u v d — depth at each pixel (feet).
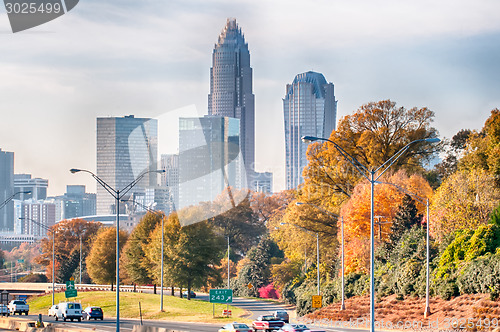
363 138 378.94
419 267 258.37
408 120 390.83
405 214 311.47
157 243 388.37
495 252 231.91
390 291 271.69
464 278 225.76
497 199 269.64
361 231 326.85
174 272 389.19
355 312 255.70
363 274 310.86
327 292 317.42
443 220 269.23
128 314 333.83
